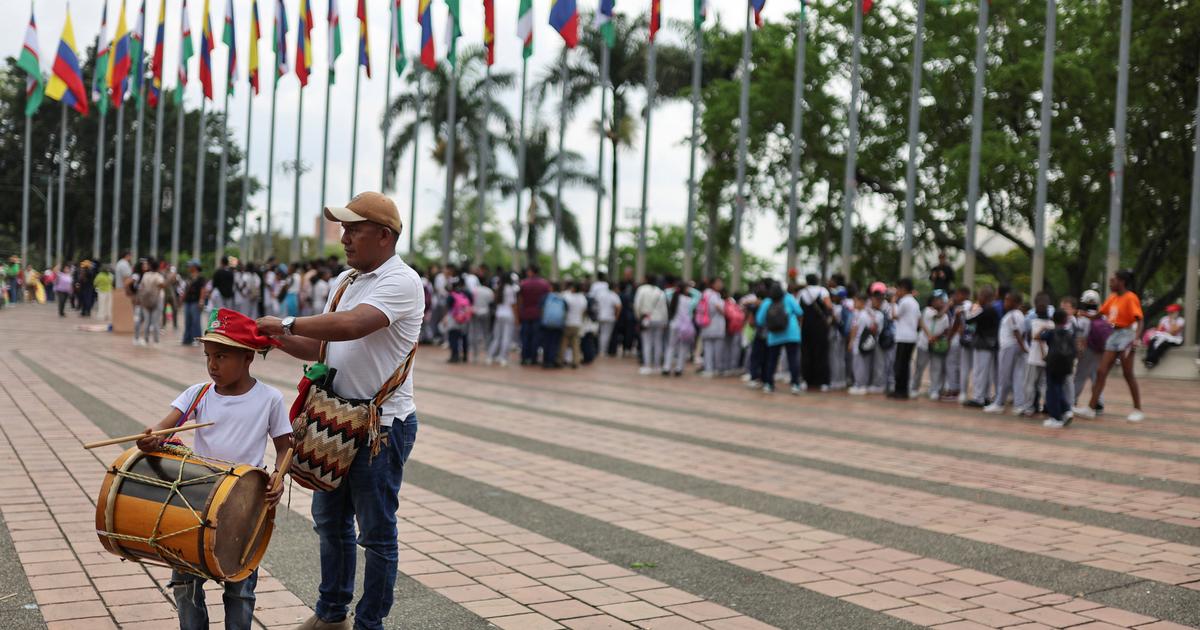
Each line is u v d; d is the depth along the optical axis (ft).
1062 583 18.56
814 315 56.95
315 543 20.15
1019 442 36.88
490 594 17.28
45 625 14.96
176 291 95.20
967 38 103.65
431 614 16.14
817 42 108.58
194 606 12.67
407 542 20.59
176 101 135.64
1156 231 106.73
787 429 39.34
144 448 12.24
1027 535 22.22
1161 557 20.48
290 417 13.42
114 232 144.87
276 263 87.76
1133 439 38.11
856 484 27.94
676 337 64.39
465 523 22.39
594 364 73.36
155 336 73.20
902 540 21.65
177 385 47.14
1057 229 125.39
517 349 87.30
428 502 24.44
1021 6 103.55
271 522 12.60
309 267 79.82
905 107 107.14
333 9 114.11
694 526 22.62
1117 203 65.77
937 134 108.58
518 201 115.44
